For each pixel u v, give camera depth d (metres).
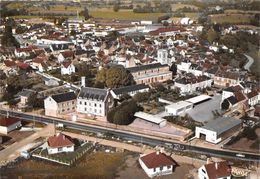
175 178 112.12
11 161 121.75
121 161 122.25
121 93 184.62
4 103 179.12
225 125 143.50
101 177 111.94
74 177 112.06
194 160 123.25
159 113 167.62
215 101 184.88
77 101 168.12
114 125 154.00
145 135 144.12
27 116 163.88
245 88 187.00
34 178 111.31
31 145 133.62
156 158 115.56
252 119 158.88
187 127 149.50
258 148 132.00
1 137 135.50
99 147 133.00
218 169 109.56
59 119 160.75
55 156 124.25
